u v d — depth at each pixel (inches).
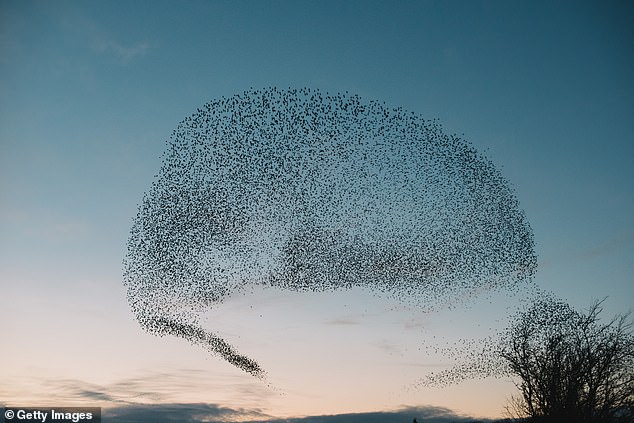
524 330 1016.9
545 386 930.1
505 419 971.3
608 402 894.4
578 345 963.3
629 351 945.5
